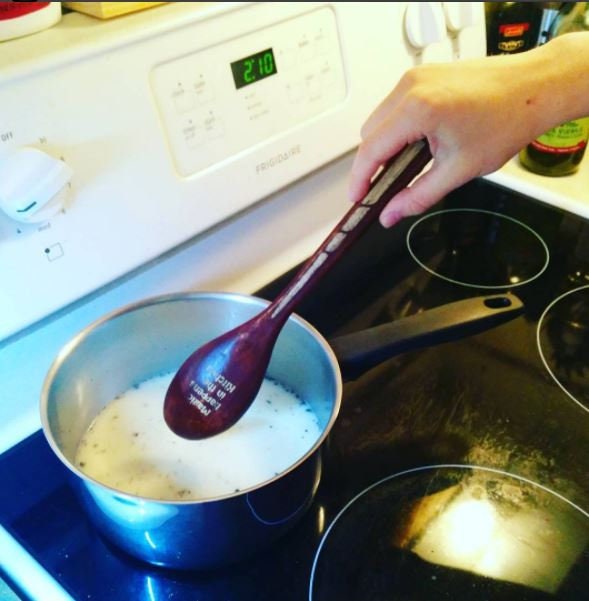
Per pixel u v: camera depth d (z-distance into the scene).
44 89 0.42
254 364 0.45
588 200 0.73
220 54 0.51
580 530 0.44
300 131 0.58
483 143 0.42
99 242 0.48
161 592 0.41
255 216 0.62
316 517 0.45
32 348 0.52
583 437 0.50
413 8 0.63
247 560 0.42
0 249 0.44
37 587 0.42
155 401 0.54
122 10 0.46
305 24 0.56
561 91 0.44
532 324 0.60
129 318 0.51
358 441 0.50
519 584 0.41
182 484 0.47
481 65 0.44
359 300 0.64
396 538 0.44
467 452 0.49
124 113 0.47
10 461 0.50
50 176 0.41
